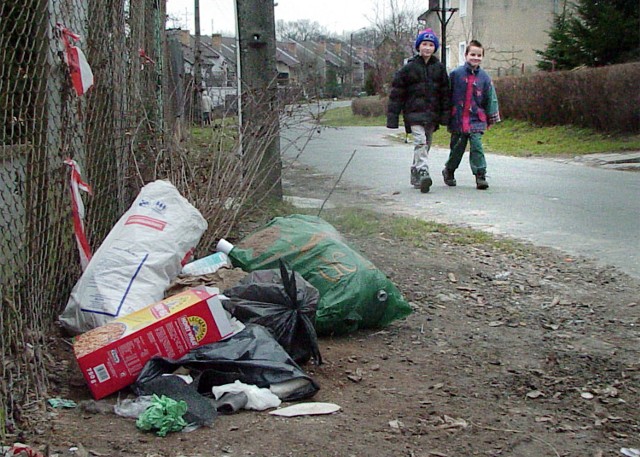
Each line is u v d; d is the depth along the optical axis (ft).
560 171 43.75
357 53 234.79
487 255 22.22
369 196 33.76
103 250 13.70
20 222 11.88
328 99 28.35
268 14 24.90
